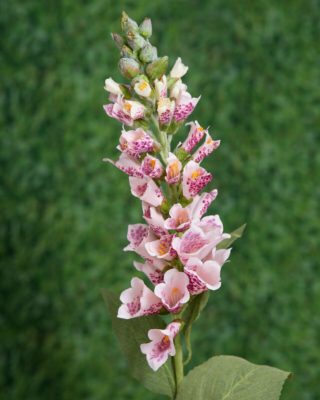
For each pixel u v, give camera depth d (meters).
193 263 0.87
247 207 2.38
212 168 2.36
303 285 2.42
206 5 2.31
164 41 2.29
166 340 0.88
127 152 0.89
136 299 0.90
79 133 2.31
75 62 2.29
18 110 2.30
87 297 2.36
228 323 2.40
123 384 2.38
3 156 2.31
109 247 2.34
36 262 2.35
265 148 2.37
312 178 2.40
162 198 0.88
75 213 2.33
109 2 2.28
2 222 2.33
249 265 2.40
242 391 0.88
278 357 2.43
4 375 2.37
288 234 2.41
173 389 0.93
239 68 2.34
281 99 2.37
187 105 0.90
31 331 2.37
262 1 2.35
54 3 2.28
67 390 2.38
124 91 0.91
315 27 2.37
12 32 2.28
